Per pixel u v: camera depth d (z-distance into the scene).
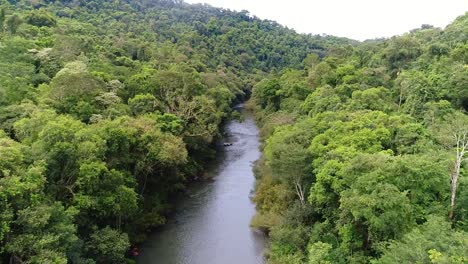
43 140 33.47
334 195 36.16
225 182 63.56
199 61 141.62
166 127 57.09
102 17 172.50
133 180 42.50
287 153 42.84
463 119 41.03
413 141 43.06
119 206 35.22
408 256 22.78
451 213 29.53
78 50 83.25
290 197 47.56
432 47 77.12
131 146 46.34
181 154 50.44
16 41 69.88
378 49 108.31
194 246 43.41
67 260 27.66
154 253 41.69
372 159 32.81
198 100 70.12
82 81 53.31
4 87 49.72
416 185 30.66
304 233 39.06
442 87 58.50
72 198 33.91
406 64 82.75
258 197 53.44
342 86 73.44
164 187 55.28
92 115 48.69
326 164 37.28
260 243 44.22
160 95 69.31
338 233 34.81
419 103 55.97
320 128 52.12
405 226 27.30
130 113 57.38
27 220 26.09
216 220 49.97
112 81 64.06
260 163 66.75
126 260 38.06
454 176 29.98
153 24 191.38
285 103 91.69
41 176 28.72
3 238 25.45
